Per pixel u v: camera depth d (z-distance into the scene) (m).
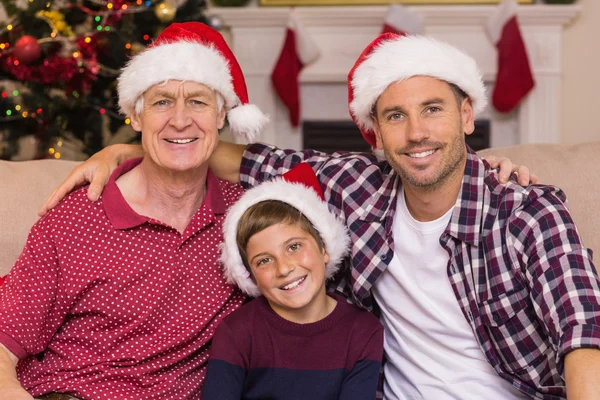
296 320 1.62
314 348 1.60
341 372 1.59
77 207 1.60
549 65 4.29
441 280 1.59
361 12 4.26
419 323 1.63
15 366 1.52
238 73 1.76
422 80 1.50
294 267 1.57
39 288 1.54
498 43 4.23
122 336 1.58
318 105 4.50
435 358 1.62
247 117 1.72
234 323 1.62
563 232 1.43
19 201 1.90
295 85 4.33
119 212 1.59
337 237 1.63
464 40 4.30
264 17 4.31
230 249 1.61
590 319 1.29
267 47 4.39
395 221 1.65
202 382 1.66
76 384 1.54
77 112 3.76
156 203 1.66
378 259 1.64
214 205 1.69
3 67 3.52
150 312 1.58
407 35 1.64
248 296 1.72
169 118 1.57
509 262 1.49
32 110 3.55
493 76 4.30
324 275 1.64
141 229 1.60
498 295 1.50
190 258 1.64
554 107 4.32
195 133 1.60
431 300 1.61
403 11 4.16
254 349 1.60
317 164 1.81
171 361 1.60
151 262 1.59
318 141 4.53
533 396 1.54
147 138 1.60
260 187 1.66
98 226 1.59
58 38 3.50
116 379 1.57
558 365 1.38
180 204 1.66
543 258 1.42
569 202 1.80
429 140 1.49
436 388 1.61
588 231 1.77
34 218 1.89
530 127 4.34
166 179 1.62
